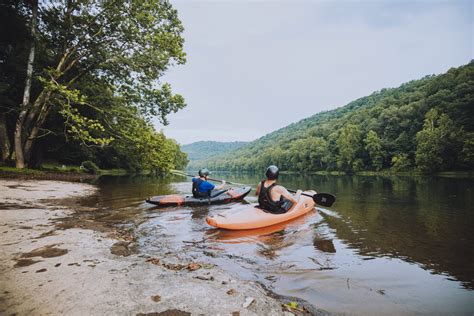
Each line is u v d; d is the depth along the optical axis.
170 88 15.59
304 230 4.91
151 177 23.48
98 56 14.25
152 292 2.33
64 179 14.16
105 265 2.92
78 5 13.84
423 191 12.10
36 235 3.97
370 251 3.77
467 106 42.62
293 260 3.41
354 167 58.31
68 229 4.40
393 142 54.03
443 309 2.28
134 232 4.62
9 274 2.61
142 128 15.45
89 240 3.81
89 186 11.98
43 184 10.86
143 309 2.05
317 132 98.38
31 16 14.52
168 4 14.34
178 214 6.27
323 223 5.45
